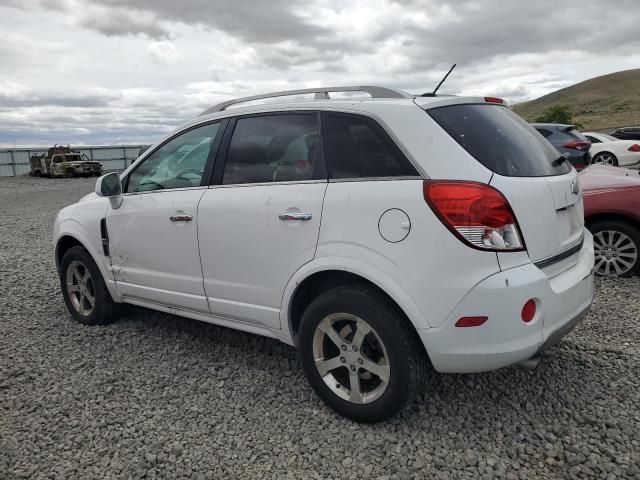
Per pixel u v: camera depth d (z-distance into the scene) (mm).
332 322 3098
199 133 3891
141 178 4258
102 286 4648
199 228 3656
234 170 3578
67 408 3391
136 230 4133
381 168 2924
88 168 34906
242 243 3418
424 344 2768
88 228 4562
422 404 3283
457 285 2652
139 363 4020
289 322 3312
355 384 3047
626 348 3979
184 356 4121
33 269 7156
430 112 2926
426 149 2822
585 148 11977
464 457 2779
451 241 2652
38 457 2895
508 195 2695
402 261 2766
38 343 4473
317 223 3057
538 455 2771
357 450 2867
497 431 2992
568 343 4078
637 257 5496
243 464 2793
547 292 2770
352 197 2947
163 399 3477
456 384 3512
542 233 2848
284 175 3307
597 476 2594
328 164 3123
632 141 17875
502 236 2650
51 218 13180
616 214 5547
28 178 35938
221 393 3525
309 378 3252
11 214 14641
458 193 2654
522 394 3359
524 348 2703
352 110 3109
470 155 2775
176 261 3875
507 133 3104
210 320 3848
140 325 4793
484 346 2672
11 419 3279
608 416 3086
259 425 3143
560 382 3494
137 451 2924
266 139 3463
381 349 2916
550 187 2982
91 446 2984
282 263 3232
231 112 3711
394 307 2885
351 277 3062
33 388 3670
